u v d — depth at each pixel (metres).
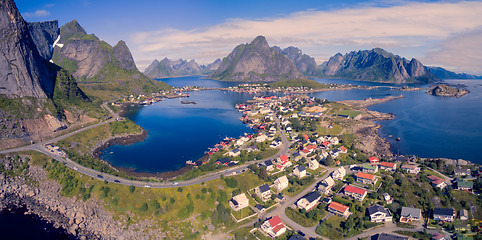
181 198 148.38
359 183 167.00
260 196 154.12
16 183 166.25
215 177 166.12
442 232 126.19
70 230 132.00
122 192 151.62
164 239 129.50
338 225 132.00
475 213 137.88
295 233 126.12
